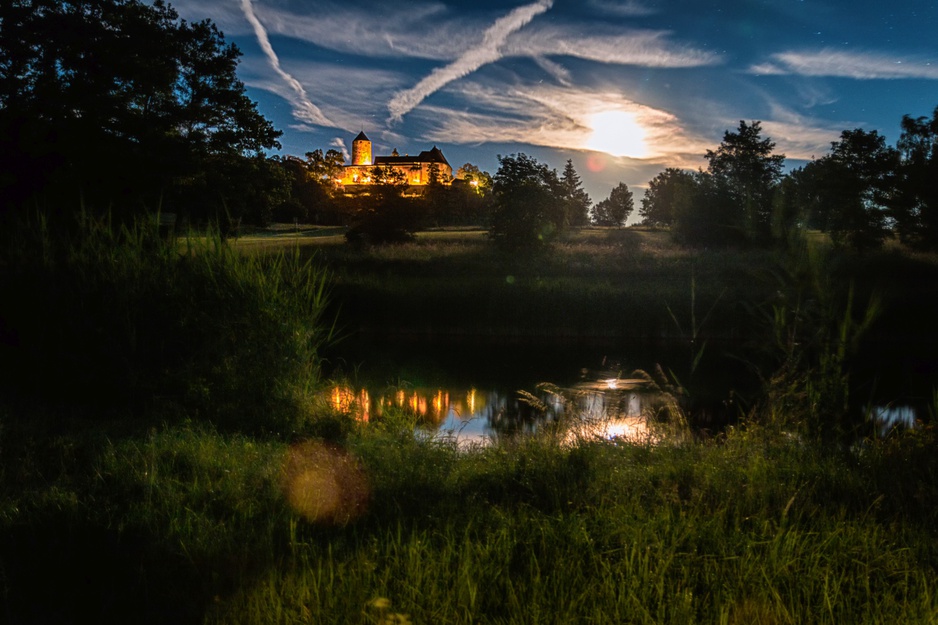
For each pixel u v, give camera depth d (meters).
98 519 4.10
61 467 5.16
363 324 25.42
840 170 37.66
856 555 3.64
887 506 4.48
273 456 5.76
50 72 27.41
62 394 7.82
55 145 23.58
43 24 27.64
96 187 24.48
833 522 4.12
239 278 8.69
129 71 29.52
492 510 4.34
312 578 3.30
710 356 20.62
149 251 9.31
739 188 43.59
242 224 42.16
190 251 9.29
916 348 21.66
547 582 3.27
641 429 8.66
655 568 3.38
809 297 7.13
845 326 6.93
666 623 2.97
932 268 33.62
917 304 23.86
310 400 8.20
